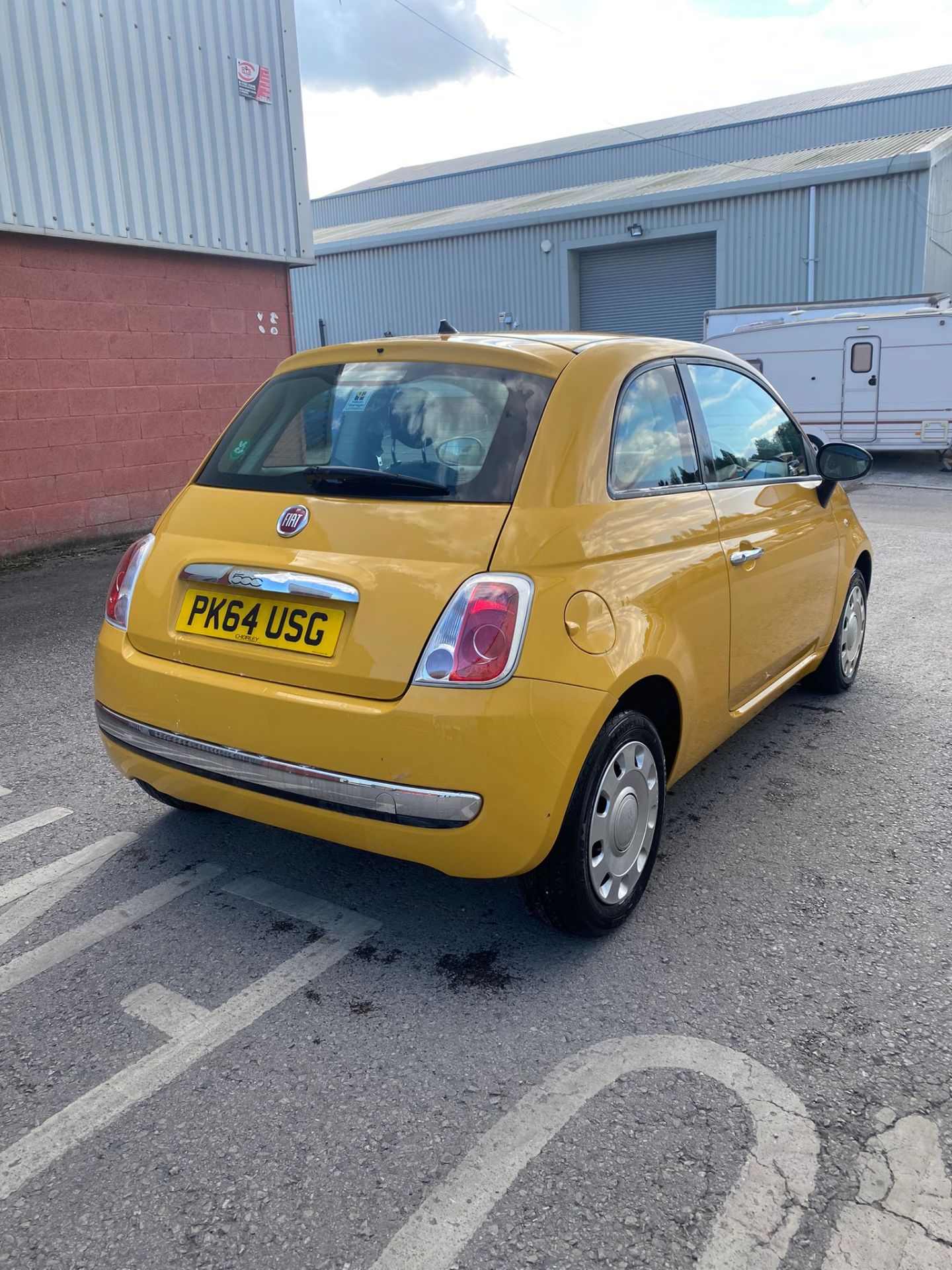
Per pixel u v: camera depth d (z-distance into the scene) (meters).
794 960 2.84
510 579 2.50
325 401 3.09
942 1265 1.86
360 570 2.61
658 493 3.14
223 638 2.82
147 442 10.20
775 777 4.16
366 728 2.51
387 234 28.91
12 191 8.58
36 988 2.72
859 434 17.36
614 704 2.69
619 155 35.06
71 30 8.92
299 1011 2.62
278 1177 2.08
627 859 2.97
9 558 9.19
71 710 5.05
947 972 2.78
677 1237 1.92
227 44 10.36
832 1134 2.18
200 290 10.52
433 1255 1.89
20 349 8.99
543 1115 2.24
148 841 3.59
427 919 3.07
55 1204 2.01
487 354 2.95
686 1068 2.39
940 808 3.85
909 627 6.60
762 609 3.75
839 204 22.03
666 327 25.84
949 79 35.47
